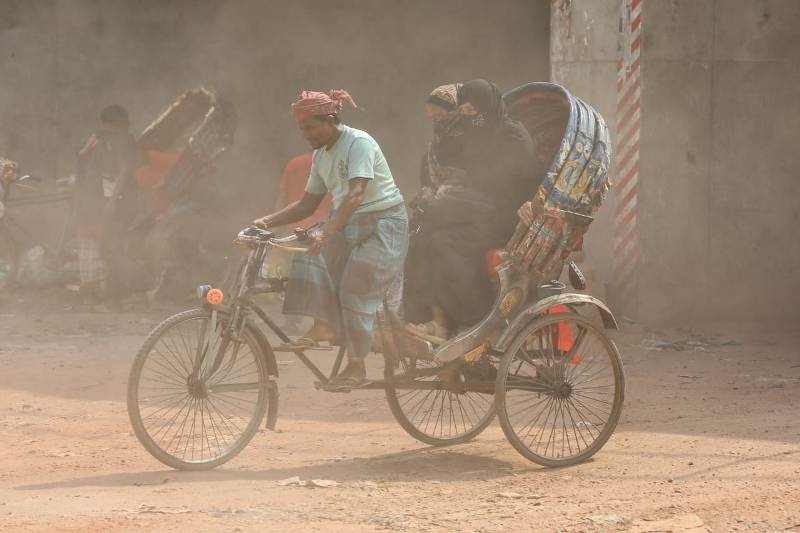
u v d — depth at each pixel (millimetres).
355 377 21062
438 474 20859
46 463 21609
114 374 31812
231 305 20922
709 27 43938
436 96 23422
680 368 33938
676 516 17328
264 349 21266
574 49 43875
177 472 20750
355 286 20766
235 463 21672
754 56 44375
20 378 31312
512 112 23719
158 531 16047
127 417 25922
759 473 20297
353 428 25250
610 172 43531
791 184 44906
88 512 17234
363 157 20578
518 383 22000
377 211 20906
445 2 59906
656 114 43719
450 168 23312
